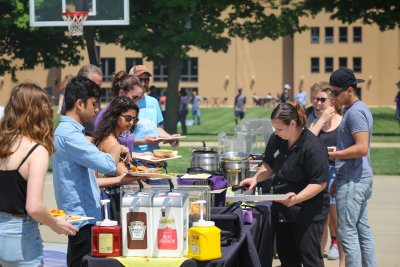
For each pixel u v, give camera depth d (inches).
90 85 251.8
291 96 3555.6
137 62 3395.7
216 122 2063.2
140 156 334.0
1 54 1702.8
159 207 221.3
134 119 279.1
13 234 206.4
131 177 253.8
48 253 401.1
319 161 286.0
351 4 1601.9
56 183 251.9
